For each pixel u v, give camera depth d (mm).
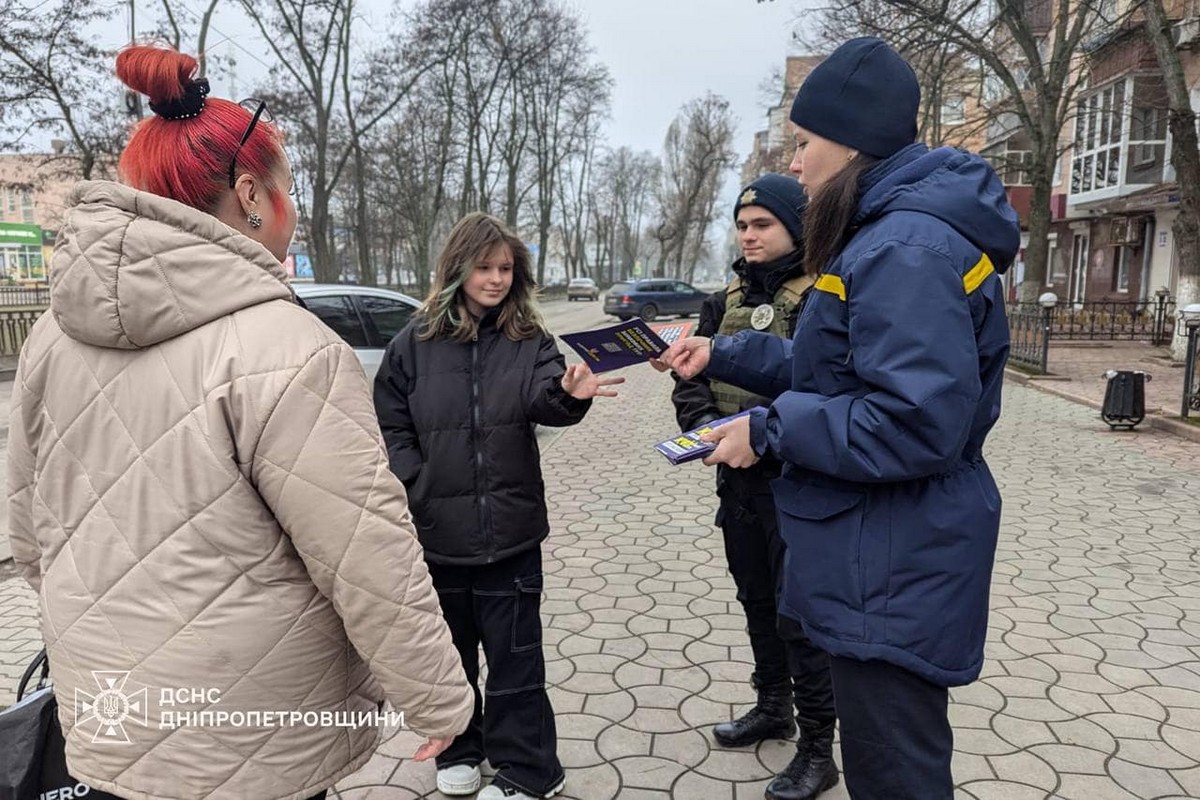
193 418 1137
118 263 1097
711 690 3053
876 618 1453
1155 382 11422
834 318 1482
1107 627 3553
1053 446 7562
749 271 2455
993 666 3207
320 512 1154
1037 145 16328
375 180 31375
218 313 1154
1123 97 17922
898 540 1452
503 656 2293
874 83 1508
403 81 24172
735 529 2479
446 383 2254
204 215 1163
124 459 1168
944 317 1343
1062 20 15641
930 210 1416
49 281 1175
